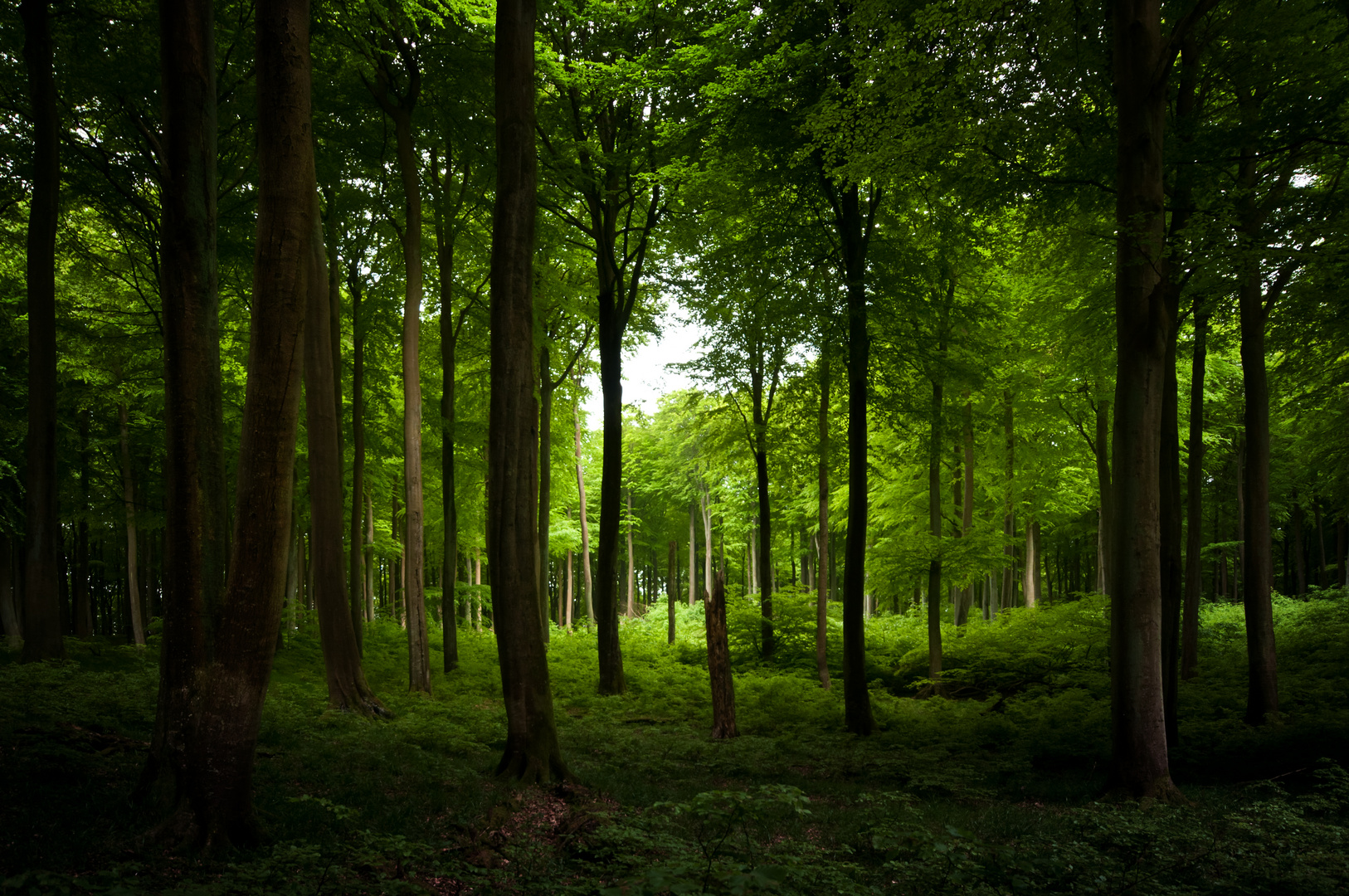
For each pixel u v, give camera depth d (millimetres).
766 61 12797
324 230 16578
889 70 10297
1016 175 11344
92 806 6148
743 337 18156
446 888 5023
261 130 6016
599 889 4059
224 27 13258
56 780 6742
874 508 27734
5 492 19781
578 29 17859
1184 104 11742
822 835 7461
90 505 23469
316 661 18797
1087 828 6930
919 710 16375
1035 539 30328
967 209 13047
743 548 52062
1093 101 11453
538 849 5820
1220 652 20078
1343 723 11211
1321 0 10320
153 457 24266
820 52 12688
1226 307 12445
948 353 17188
